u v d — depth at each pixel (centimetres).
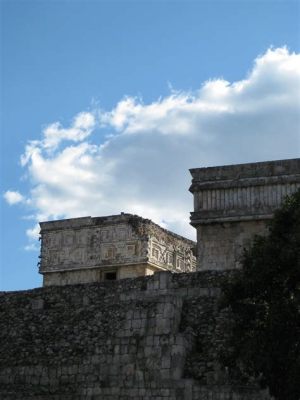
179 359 3350
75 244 6825
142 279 3912
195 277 3831
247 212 4688
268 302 2819
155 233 6700
